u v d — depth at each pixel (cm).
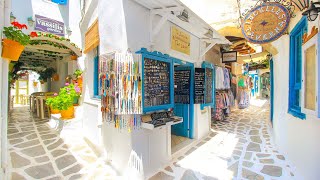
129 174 356
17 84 1897
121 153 378
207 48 586
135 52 349
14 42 297
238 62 1248
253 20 352
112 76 348
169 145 438
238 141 579
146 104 356
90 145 532
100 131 480
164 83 403
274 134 582
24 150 488
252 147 523
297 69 397
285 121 450
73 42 800
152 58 365
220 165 413
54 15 748
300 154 352
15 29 317
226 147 527
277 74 554
